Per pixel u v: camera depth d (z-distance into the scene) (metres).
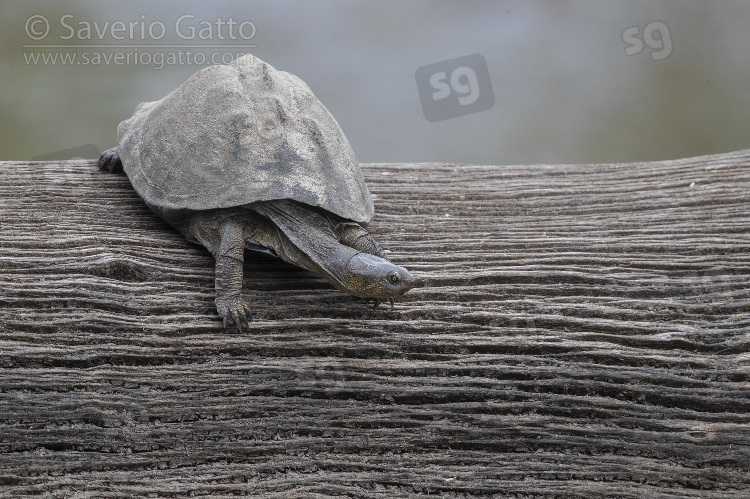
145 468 12.55
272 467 12.78
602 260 15.61
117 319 12.98
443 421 13.21
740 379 13.78
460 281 14.93
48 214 14.99
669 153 29.58
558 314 14.47
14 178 16.09
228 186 13.39
